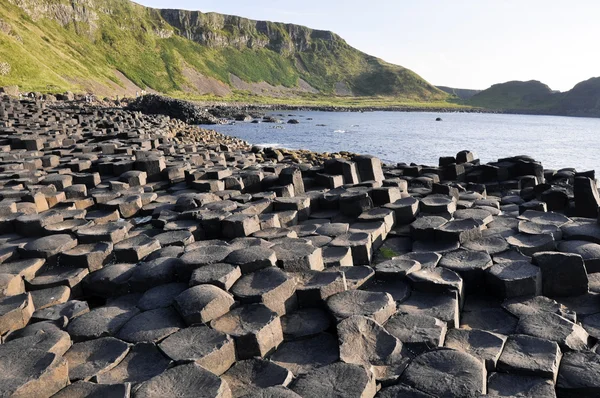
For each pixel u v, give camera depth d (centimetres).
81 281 720
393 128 7269
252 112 10250
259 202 1016
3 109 3269
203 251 705
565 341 521
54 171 1433
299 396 418
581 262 646
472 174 1466
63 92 8338
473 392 431
